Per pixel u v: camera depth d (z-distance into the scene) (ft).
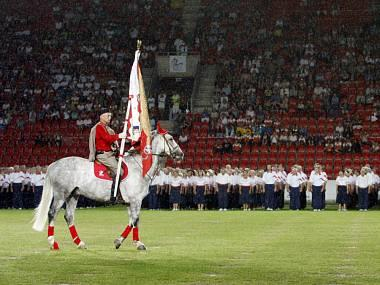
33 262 94.27
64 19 422.00
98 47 401.29
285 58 381.19
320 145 312.91
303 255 103.30
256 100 353.72
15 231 148.97
